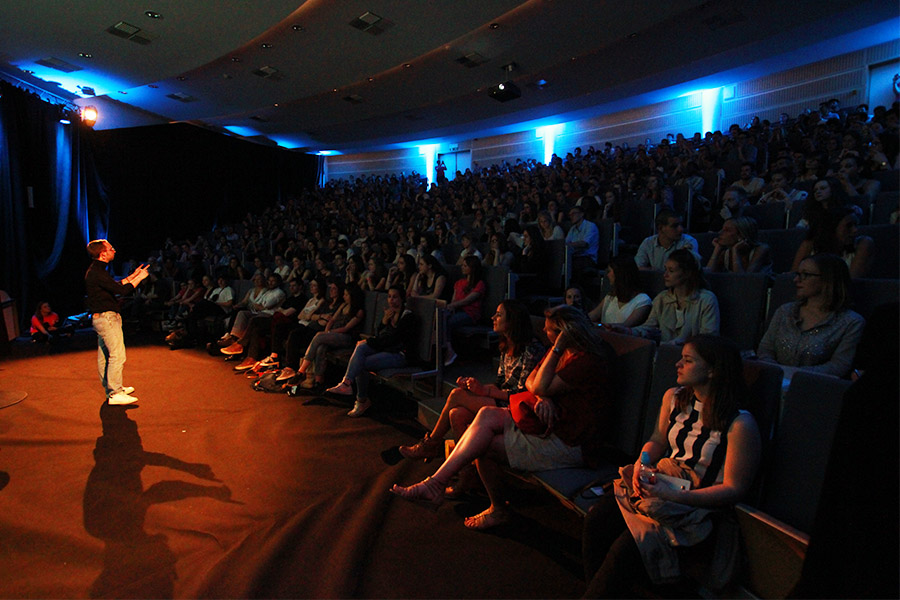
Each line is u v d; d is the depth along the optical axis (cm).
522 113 1228
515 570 186
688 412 164
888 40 862
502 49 799
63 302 816
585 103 1142
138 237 1058
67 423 349
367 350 353
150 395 415
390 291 381
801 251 267
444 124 1325
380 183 1389
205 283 709
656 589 156
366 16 657
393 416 359
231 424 345
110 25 599
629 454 192
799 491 138
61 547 203
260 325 502
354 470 272
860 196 363
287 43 732
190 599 169
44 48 654
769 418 151
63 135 829
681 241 338
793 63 936
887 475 91
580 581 179
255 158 1432
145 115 1009
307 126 1260
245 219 1334
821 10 709
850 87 923
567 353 207
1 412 372
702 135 1132
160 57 695
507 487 248
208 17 589
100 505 236
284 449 301
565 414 202
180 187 1180
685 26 763
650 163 792
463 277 468
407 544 202
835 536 97
